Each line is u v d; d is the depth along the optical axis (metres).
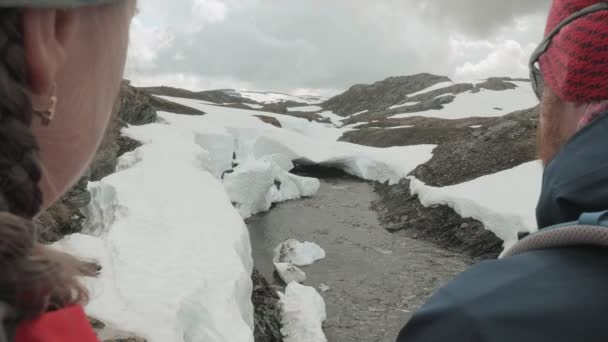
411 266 13.45
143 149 16.05
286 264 12.52
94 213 11.08
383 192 22.47
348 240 15.68
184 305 5.98
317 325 9.28
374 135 36.28
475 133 20.98
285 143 28.14
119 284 6.37
